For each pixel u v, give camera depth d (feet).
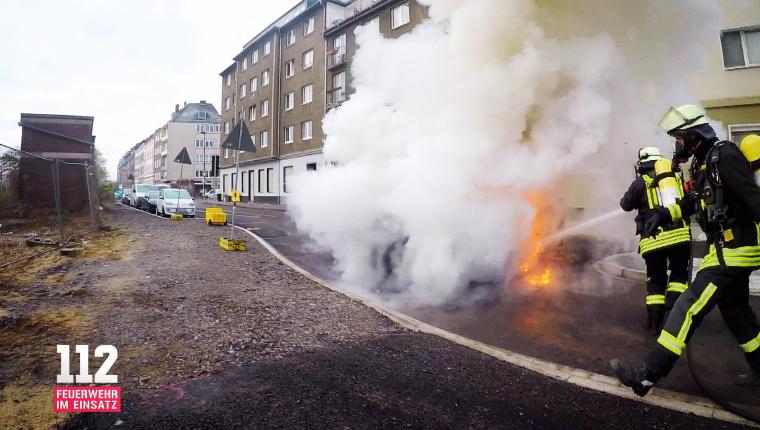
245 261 23.38
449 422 7.89
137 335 11.68
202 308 14.35
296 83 102.83
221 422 7.46
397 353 11.25
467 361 10.89
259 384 9.05
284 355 10.77
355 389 9.04
